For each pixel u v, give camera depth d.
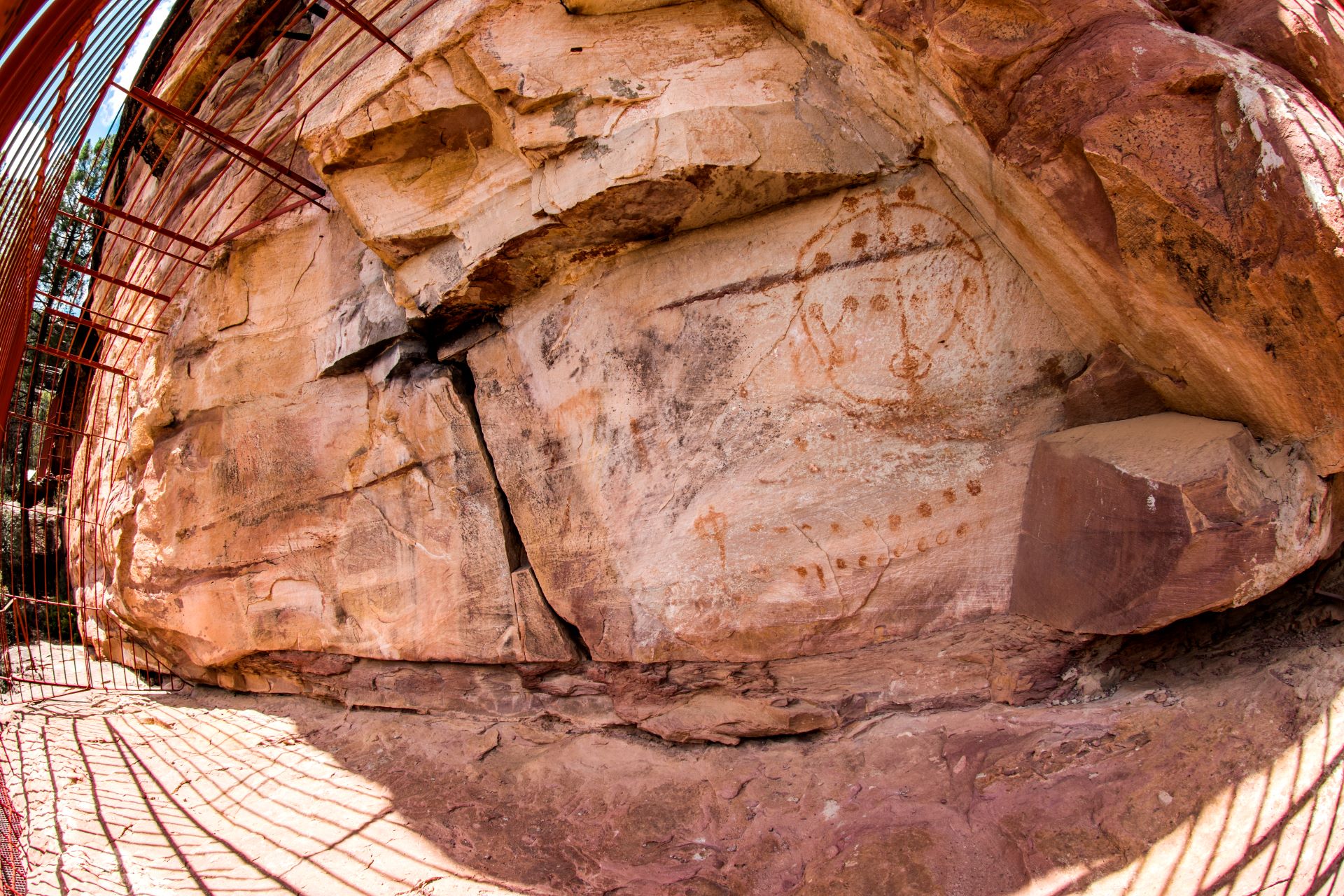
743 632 3.05
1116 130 1.93
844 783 2.78
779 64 2.86
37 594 8.02
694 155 2.78
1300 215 1.74
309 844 3.23
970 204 2.64
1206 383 2.19
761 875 2.55
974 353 2.74
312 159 3.59
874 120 2.75
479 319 3.82
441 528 3.94
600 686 3.54
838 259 2.91
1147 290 2.08
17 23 1.53
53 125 2.71
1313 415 2.00
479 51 3.04
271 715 4.82
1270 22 2.08
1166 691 2.51
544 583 3.56
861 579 2.89
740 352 3.08
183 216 5.70
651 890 2.62
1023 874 2.18
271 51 5.91
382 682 4.32
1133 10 2.05
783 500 2.99
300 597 4.60
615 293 3.35
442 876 2.89
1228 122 1.84
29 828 3.36
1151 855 2.06
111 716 5.14
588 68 2.94
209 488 5.00
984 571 2.76
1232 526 2.05
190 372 5.17
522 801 3.27
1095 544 2.37
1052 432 2.67
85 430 6.88
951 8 2.14
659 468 3.22
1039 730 2.58
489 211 3.32
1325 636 2.38
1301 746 2.08
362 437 4.27
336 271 4.47
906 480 2.84
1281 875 1.85
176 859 3.21
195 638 5.18
